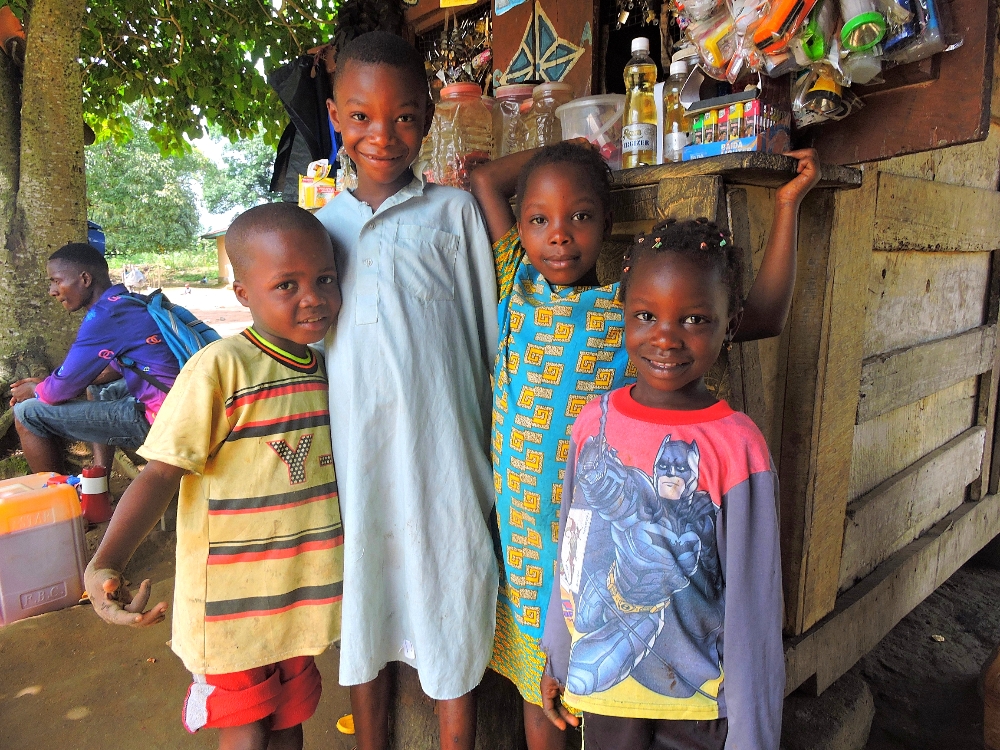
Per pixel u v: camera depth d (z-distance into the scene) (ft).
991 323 9.00
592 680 3.69
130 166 91.81
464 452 4.62
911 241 6.73
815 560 5.81
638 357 3.59
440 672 4.47
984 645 8.63
